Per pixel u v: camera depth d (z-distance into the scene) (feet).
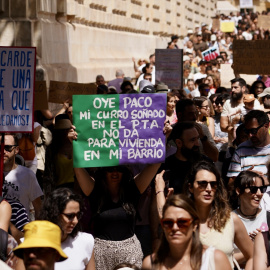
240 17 163.73
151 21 107.24
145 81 52.80
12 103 26.78
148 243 26.73
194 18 148.25
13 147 27.07
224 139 42.98
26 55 26.68
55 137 31.71
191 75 84.17
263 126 29.76
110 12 83.71
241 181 25.26
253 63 47.24
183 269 18.33
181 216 18.16
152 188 26.76
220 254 18.42
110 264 24.73
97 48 77.30
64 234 21.33
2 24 55.93
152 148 25.18
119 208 24.81
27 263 17.38
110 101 24.90
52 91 42.24
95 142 24.97
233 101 43.34
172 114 42.04
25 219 24.79
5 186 27.27
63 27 63.67
